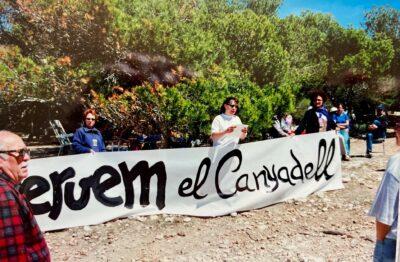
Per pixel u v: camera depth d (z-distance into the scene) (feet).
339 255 14.87
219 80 34.94
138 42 47.55
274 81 71.36
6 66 45.21
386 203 8.11
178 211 19.17
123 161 18.45
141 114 34.22
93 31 47.65
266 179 20.99
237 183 20.10
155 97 32.45
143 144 35.50
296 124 70.64
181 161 19.25
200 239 16.51
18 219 6.30
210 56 51.93
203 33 57.67
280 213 19.89
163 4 57.62
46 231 17.26
